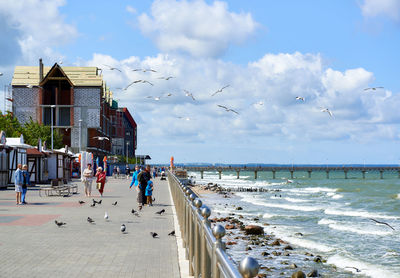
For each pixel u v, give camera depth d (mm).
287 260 14633
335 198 49750
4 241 10625
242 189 67312
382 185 81188
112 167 86562
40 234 11727
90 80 93250
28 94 90438
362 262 14250
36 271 7570
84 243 10398
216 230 4191
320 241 18703
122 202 22625
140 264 8180
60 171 48438
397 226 23859
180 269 7793
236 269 3090
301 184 93625
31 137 75312
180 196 12812
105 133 108875
